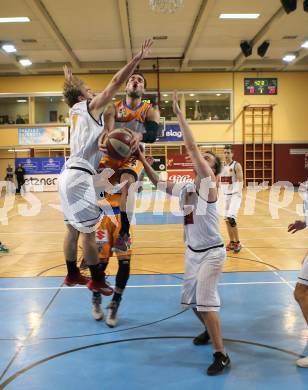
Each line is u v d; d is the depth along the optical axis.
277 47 21.72
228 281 6.42
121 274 4.94
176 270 7.16
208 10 15.91
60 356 4.04
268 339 4.38
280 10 16.44
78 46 21.16
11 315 5.12
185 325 4.82
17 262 7.86
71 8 16.22
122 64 24.03
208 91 25.52
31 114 25.67
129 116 5.15
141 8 16.36
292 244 9.24
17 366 3.84
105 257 5.14
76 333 4.59
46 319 5.00
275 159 26.00
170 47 21.70
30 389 3.44
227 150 8.60
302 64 24.67
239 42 20.88
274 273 6.85
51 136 25.72
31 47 20.98
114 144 3.99
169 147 25.62
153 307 5.41
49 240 10.06
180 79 25.47
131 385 3.50
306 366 3.79
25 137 25.77
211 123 25.73
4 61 23.16
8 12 16.39
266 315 5.03
